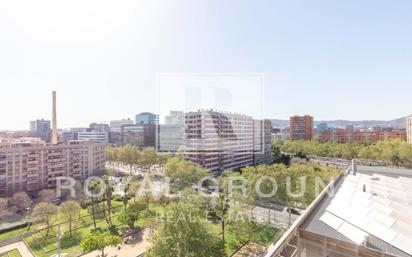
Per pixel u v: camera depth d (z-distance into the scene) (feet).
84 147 209.67
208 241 68.95
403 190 63.31
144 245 92.63
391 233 37.22
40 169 179.93
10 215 131.64
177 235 66.23
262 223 106.63
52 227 110.63
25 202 140.26
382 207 48.16
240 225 95.14
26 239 101.76
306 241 36.86
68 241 98.27
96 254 86.48
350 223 41.19
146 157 220.64
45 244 96.48
